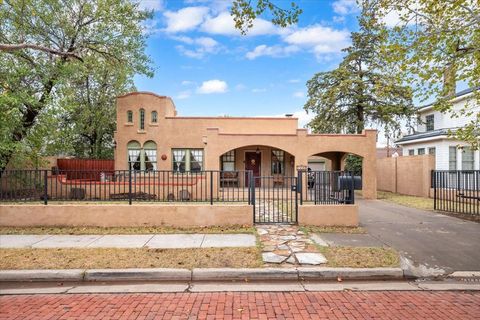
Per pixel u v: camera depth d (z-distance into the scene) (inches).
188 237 298.4
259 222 360.8
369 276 212.7
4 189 365.7
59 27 633.6
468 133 407.8
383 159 903.7
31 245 271.4
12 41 568.7
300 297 182.1
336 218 348.5
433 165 684.1
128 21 684.1
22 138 572.4
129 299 179.6
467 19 310.3
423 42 320.5
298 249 259.0
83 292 190.4
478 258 245.1
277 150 864.9
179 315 158.7
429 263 234.7
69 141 730.8
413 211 481.4
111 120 928.3
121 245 270.7
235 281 208.8
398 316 157.4
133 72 748.6
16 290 193.5
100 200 403.5
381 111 840.3
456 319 154.3
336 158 944.3
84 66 637.9
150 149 819.4
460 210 470.6
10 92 508.7
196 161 815.7
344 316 157.4
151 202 400.2
